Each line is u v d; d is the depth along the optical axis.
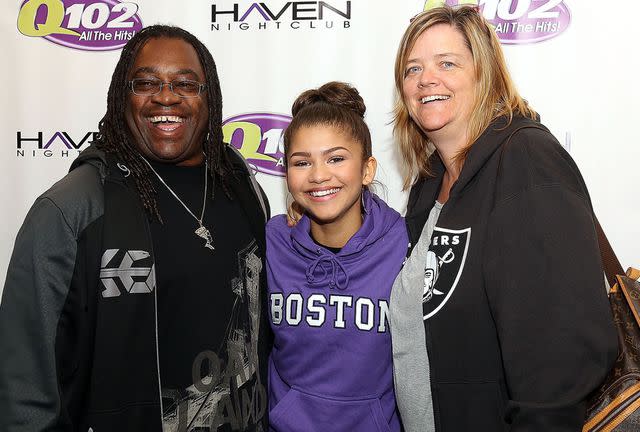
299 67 1.86
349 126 1.42
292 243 1.45
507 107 1.24
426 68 1.29
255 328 1.38
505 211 1.10
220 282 1.31
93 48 1.90
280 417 1.37
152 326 1.21
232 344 1.31
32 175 1.93
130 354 1.19
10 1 1.90
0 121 1.92
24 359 1.13
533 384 1.02
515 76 1.80
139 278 1.20
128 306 1.18
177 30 1.36
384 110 1.84
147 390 1.20
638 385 1.08
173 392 1.24
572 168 1.12
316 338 1.36
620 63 1.75
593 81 1.76
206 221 1.34
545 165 1.09
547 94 1.79
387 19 1.83
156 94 1.27
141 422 1.19
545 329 1.02
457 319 1.15
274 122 1.88
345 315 1.35
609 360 0.99
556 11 1.77
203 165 1.41
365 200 1.49
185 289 1.27
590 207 1.14
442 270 1.19
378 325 1.35
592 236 1.04
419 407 1.23
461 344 1.15
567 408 0.98
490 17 1.79
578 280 1.01
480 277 1.13
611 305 1.17
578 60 1.77
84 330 1.16
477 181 1.20
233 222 1.39
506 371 1.06
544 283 1.03
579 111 1.77
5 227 1.94
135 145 1.32
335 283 1.38
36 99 1.92
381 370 1.36
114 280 1.17
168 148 1.29
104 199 1.21
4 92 1.92
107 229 1.19
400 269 1.38
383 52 1.83
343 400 1.35
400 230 1.43
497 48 1.28
